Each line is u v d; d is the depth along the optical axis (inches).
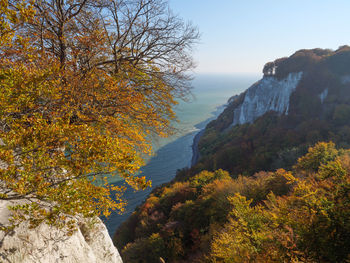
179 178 2645.2
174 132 358.0
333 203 294.7
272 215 358.6
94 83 243.1
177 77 333.7
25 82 150.3
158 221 1274.6
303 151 1959.9
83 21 295.0
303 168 991.6
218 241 449.4
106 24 303.4
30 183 143.4
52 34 258.7
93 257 251.4
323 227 275.4
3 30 151.9
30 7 159.9
